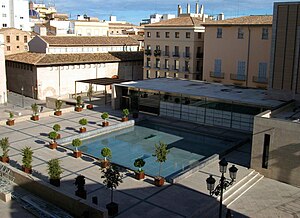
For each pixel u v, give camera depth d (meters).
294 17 30.75
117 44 66.12
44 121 37.50
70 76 55.47
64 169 24.98
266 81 46.47
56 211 19.17
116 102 43.59
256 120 24.97
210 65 52.34
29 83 53.66
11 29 68.94
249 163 26.84
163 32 60.19
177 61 59.22
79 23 90.94
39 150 28.70
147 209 19.86
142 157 28.81
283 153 24.09
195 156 29.22
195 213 19.48
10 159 26.70
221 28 50.25
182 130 36.59
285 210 20.66
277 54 32.47
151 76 63.06
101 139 33.31
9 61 56.59
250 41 47.53
